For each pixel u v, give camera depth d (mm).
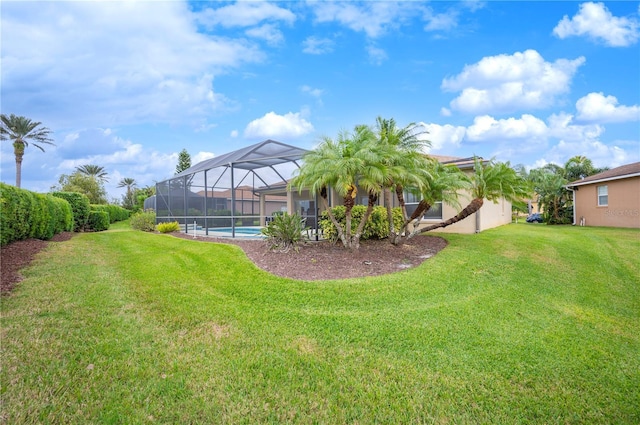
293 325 4984
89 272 7883
